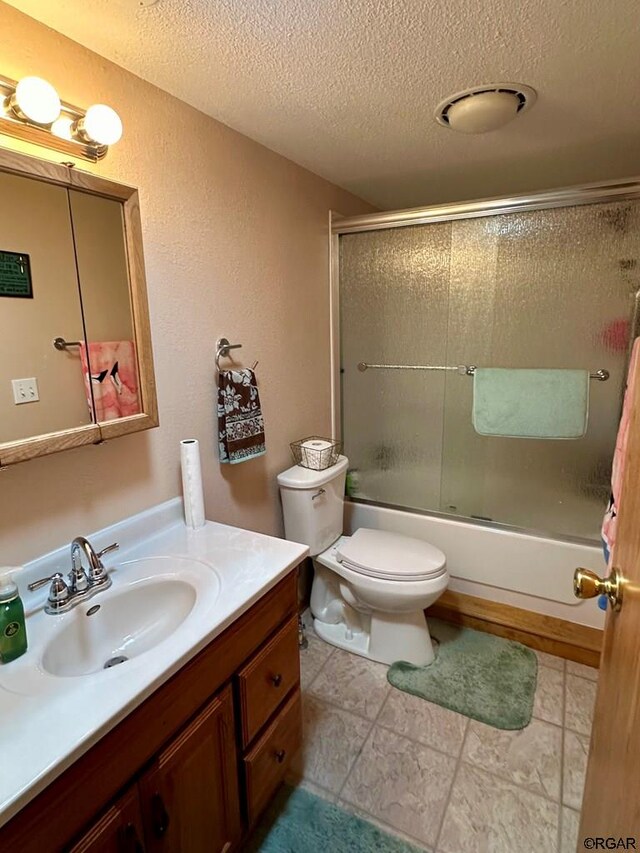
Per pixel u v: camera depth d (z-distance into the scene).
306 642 2.09
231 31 1.07
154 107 1.31
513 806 1.36
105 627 1.12
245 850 1.26
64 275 1.09
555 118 1.57
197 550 1.33
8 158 0.95
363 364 2.40
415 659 1.93
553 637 1.98
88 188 1.10
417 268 2.17
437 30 1.08
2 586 0.89
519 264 1.95
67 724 0.75
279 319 1.94
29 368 1.05
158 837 0.91
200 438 1.58
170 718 0.92
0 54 0.97
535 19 1.04
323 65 1.22
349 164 1.98
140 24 1.04
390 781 1.45
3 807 0.62
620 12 1.02
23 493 1.09
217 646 1.03
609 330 1.84
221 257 1.60
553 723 1.65
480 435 2.15
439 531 2.27
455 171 2.08
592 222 1.79
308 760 1.52
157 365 1.39
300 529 2.00
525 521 2.12
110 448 1.28
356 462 2.52
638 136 1.72
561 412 1.95
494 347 2.07
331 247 2.29
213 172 1.53
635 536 0.78
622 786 0.73
